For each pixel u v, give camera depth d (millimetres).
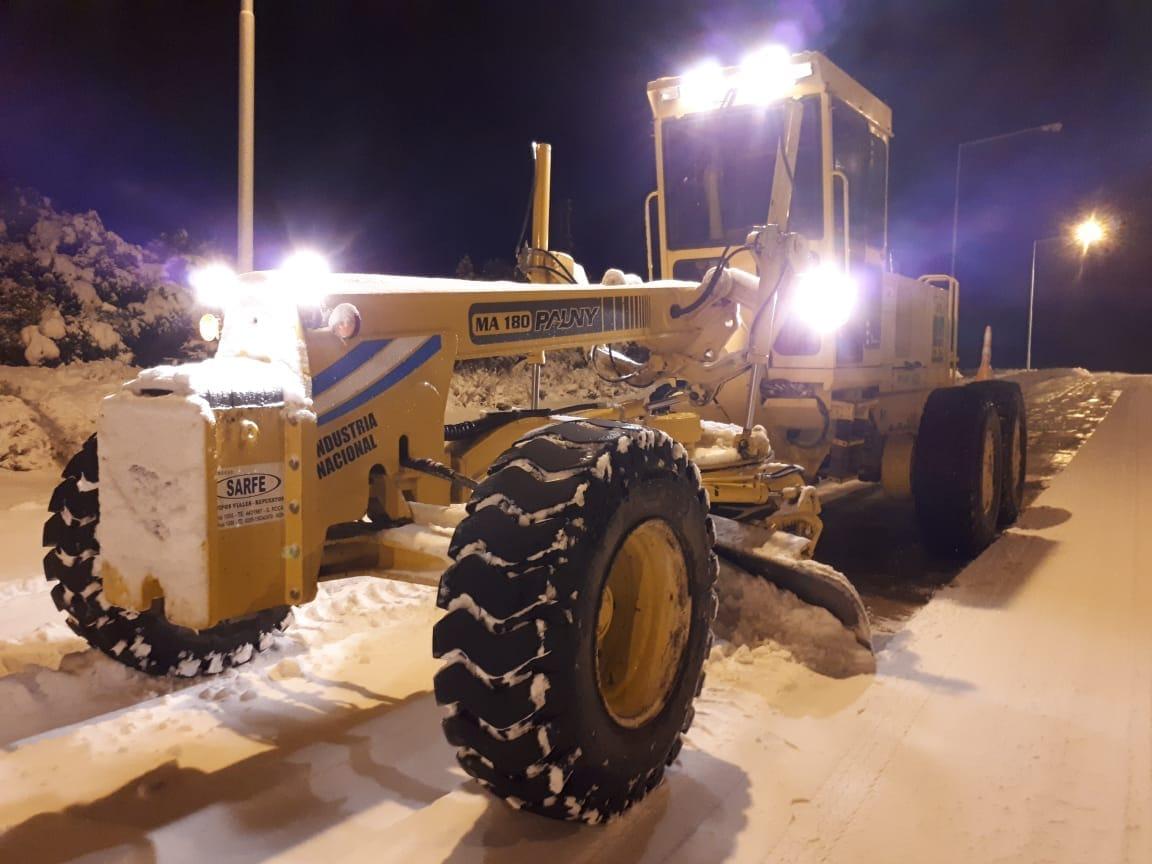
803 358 6098
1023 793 3137
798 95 6109
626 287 4445
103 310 12281
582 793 2602
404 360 3273
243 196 9680
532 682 2404
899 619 5141
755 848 2773
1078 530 7250
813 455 6219
